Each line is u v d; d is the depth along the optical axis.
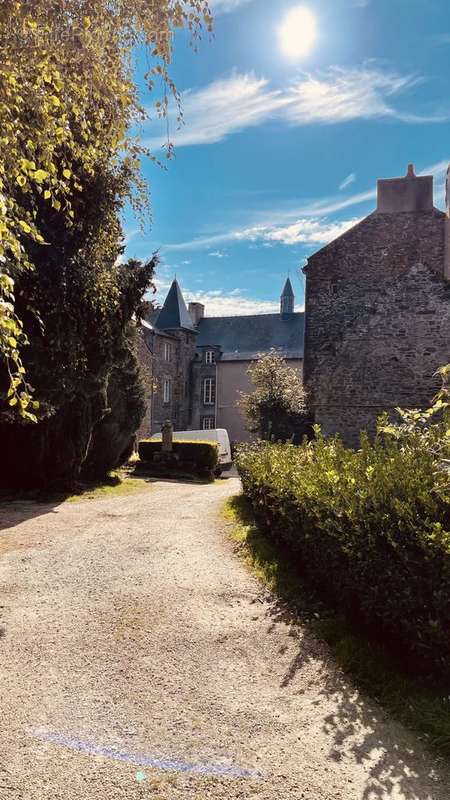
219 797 2.44
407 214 17.59
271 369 18.47
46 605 4.84
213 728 2.99
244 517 8.52
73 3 4.54
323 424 13.10
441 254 17.22
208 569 6.00
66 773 2.59
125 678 3.54
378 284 17.72
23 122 4.59
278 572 5.66
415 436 5.02
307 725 3.03
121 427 15.02
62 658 3.81
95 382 11.57
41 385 9.82
